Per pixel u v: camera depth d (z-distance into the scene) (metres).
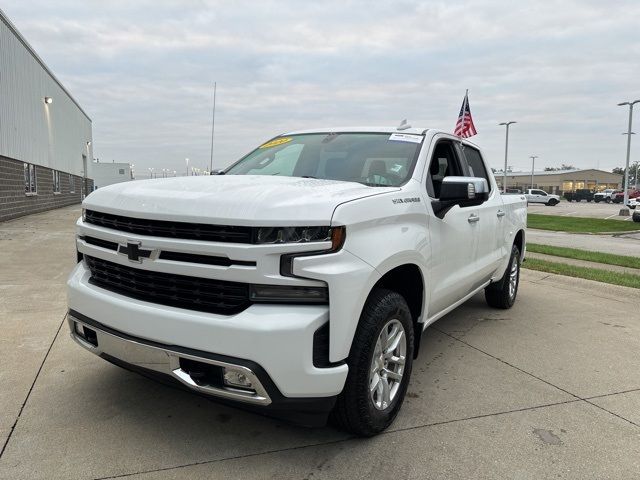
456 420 3.21
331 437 2.95
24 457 2.65
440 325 5.36
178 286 2.61
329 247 2.46
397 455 2.78
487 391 3.66
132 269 2.76
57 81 28.20
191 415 3.15
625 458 2.82
